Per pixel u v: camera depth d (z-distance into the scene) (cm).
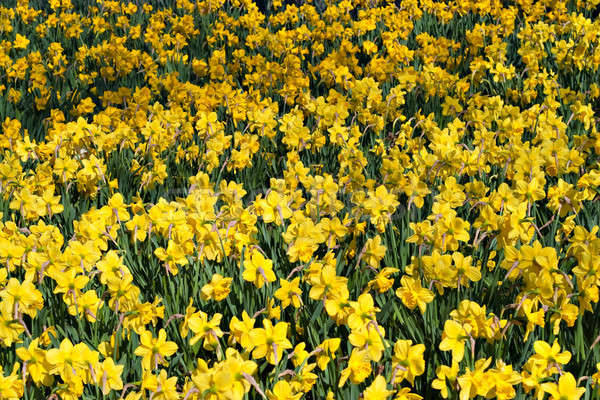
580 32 665
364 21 722
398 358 178
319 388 198
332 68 565
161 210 257
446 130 357
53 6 902
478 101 485
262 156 419
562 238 285
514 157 337
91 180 352
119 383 187
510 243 238
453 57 674
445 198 266
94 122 445
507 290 233
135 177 394
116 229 263
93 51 675
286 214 261
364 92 486
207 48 755
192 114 518
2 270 212
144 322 215
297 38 718
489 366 202
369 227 300
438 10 811
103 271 221
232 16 823
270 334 182
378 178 388
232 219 261
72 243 231
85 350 185
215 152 384
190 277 252
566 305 201
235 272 255
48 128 513
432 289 233
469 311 195
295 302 209
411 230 287
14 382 185
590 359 200
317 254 282
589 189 297
